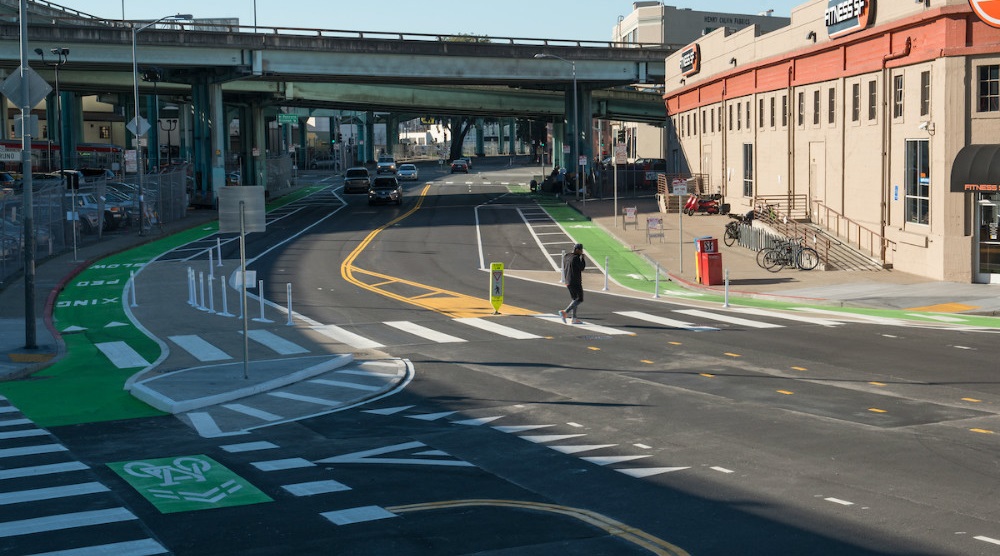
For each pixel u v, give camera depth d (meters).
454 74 76.00
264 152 97.62
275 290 35.22
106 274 39.69
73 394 19.64
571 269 27.98
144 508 11.78
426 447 14.83
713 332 25.83
